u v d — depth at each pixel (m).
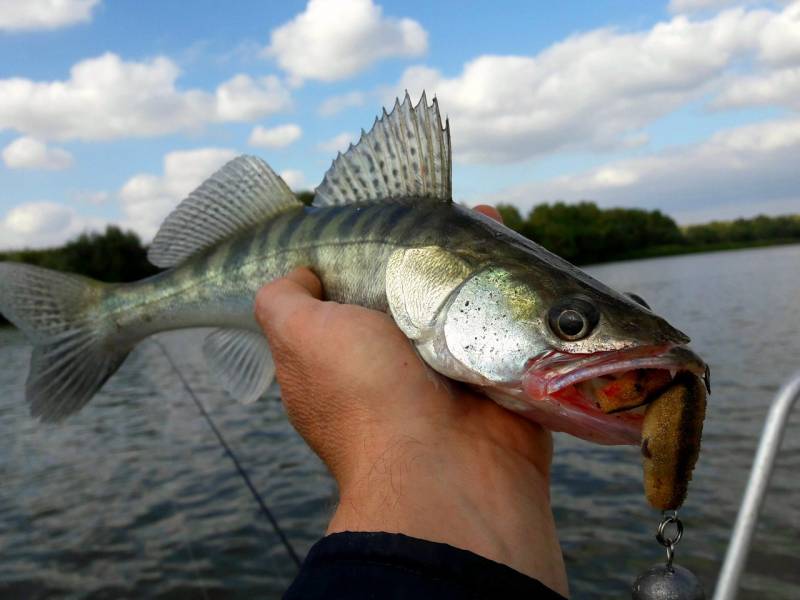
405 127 0.35
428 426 0.22
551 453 0.26
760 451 0.30
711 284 5.12
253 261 0.40
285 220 0.40
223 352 0.42
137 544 1.01
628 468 1.15
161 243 0.45
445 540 0.18
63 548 1.02
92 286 0.47
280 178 0.41
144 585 0.89
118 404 2.05
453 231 0.31
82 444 1.60
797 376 0.30
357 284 0.34
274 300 0.27
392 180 0.36
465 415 0.24
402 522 0.18
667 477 0.20
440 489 0.19
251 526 1.04
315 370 0.24
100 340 0.46
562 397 0.24
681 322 3.11
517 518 0.20
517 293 0.27
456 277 0.29
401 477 0.19
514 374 0.26
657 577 0.21
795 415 1.36
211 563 0.93
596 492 1.05
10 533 1.09
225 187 0.43
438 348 0.29
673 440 0.20
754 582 0.76
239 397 0.41
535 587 0.15
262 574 0.89
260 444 1.47
